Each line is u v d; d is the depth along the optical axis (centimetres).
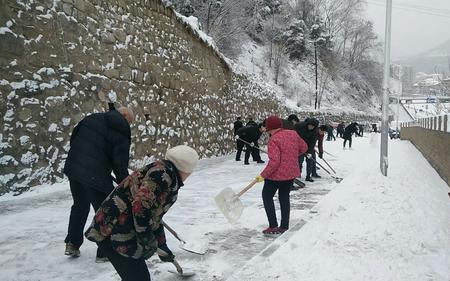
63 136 830
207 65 1586
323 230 548
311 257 448
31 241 505
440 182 1108
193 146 1434
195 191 877
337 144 2605
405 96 8131
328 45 6172
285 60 5212
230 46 3350
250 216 666
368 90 7244
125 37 1055
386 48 1100
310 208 727
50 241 507
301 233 534
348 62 7144
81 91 881
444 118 1187
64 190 793
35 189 764
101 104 942
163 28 1254
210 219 645
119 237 283
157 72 1206
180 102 1351
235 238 550
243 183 986
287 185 567
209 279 408
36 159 771
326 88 5781
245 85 2041
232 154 1780
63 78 834
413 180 1052
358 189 855
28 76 757
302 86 5278
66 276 405
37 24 778
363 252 470
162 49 1245
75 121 861
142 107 1119
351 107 6131
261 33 5078
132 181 287
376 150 2106
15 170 730
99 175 409
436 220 643
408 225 595
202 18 2967
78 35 880
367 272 414
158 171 283
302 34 5750
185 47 1401
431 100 5859
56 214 631
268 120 565
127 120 454
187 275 408
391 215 644
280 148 551
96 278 401
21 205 675
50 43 805
